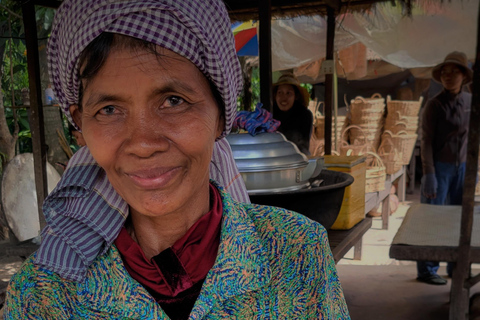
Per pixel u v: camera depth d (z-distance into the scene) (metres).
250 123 1.71
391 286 3.75
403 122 6.46
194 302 0.66
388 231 5.34
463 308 2.40
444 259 2.33
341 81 8.52
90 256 0.62
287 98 4.27
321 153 5.59
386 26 4.44
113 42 0.58
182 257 0.65
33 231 2.88
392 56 4.58
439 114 3.82
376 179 4.50
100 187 0.68
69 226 0.65
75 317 0.63
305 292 0.68
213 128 0.65
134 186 0.61
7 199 2.75
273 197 1.47
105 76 0.59
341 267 4.22
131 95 0.58
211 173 0.96
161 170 0.60
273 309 0.67
